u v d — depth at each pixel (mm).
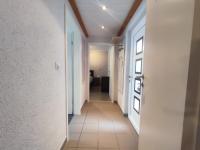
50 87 1377
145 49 1270
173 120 754
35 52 1059
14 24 806
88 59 4258
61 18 1703
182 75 675
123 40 3475
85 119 2902
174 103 747
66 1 1874
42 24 1172
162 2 922
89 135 2211
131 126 2578
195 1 591
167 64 840
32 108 1027
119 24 3051
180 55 697
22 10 879
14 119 822
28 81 964
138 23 2420
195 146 640
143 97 1293
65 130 1930
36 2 1062
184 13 666
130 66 3006
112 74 4402
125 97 3111
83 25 3133
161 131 907
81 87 3373
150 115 1112
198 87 626
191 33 612
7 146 770
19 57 858
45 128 1271
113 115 3168
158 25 986
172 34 785
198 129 630
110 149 1844
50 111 1386
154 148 1021
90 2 2061
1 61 712
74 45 3143
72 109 3199
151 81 1104
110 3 2090
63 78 1810
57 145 1621
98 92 6180
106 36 4188
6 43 745
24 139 931
